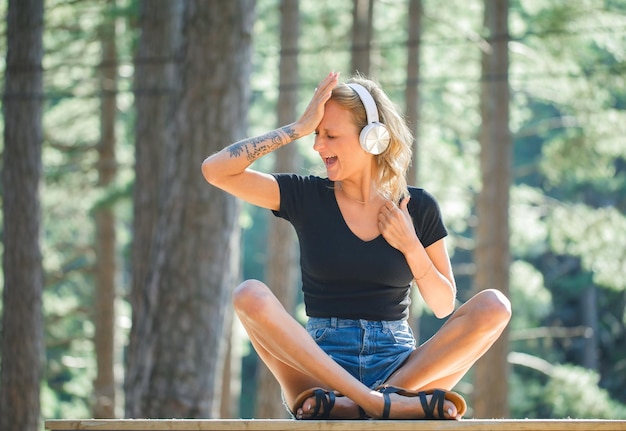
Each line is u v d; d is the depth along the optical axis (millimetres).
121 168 22812
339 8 22766
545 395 23188
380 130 4570
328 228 4645
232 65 11539
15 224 16031
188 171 11500
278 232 19828
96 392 21812
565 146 21938
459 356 4504
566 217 23000
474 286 23969
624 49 20766
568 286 32219
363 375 4582
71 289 28047
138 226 16047
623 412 23359
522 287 25094
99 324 22016
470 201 24578
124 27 21469
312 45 23422
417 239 4633
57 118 23922
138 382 11438
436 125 24094
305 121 4684
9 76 16047
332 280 4621
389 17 23922
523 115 25562
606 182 29812
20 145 15984
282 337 4297
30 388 16094
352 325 4617
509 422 3854
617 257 22578
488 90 21203
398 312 4695
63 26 20688
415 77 19797
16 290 16062
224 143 11500
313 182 4770
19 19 15953
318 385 4551
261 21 24531
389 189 4691
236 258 11836
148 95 16328
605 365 33188
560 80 21531
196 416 11312
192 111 11508
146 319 11547
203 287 11430
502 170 19484
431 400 4199
